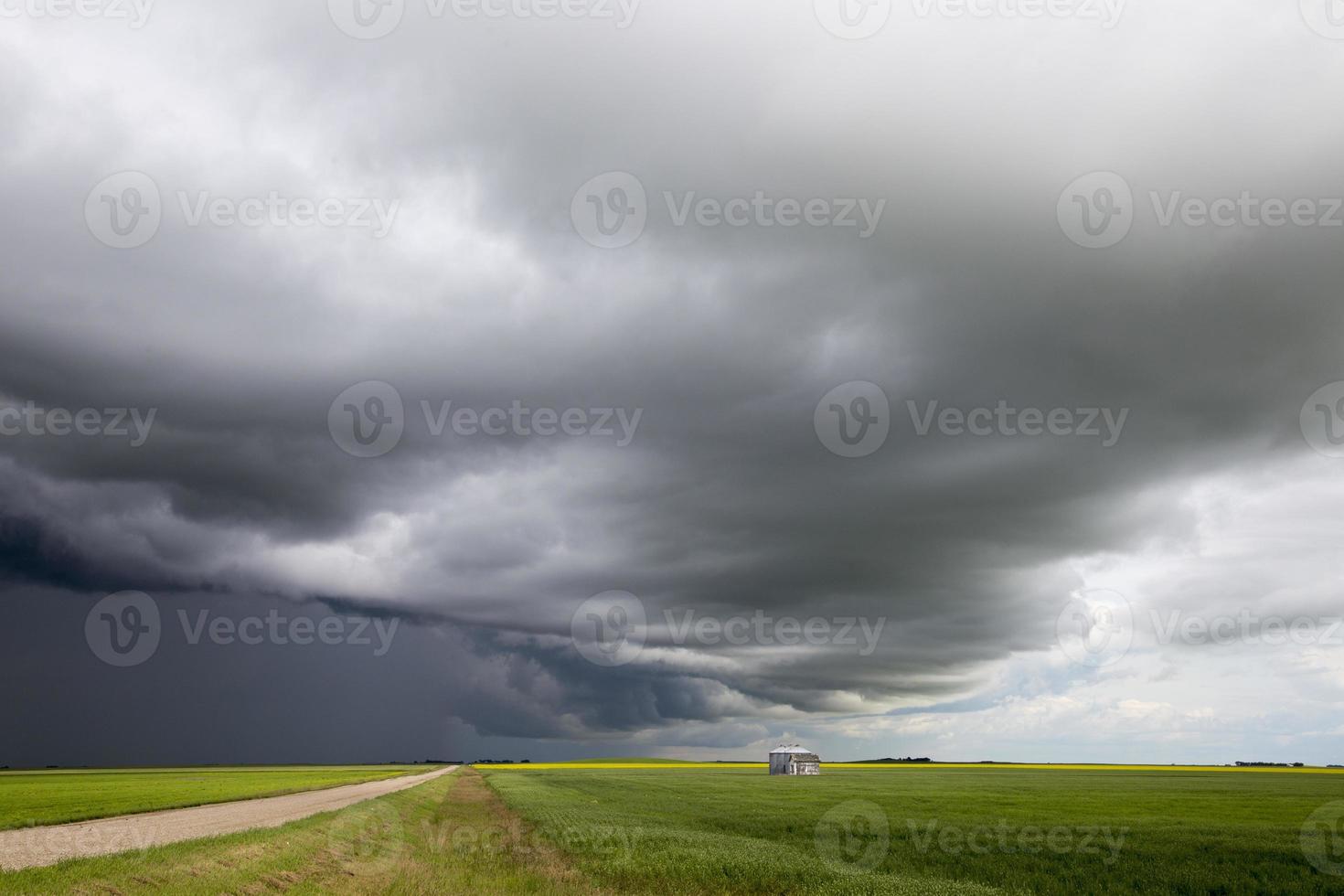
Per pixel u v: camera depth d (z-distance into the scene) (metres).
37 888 17.28
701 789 86.69
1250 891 25.77
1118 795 71.44
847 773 145.00
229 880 20.73
